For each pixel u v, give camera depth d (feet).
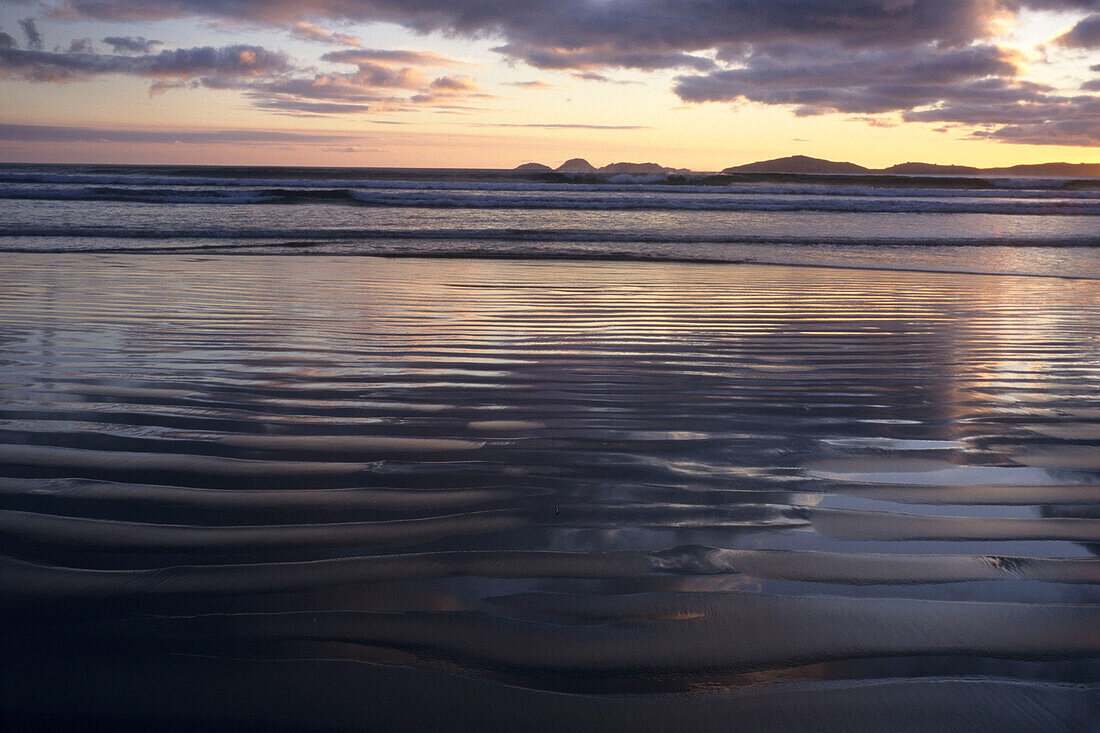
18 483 8.08
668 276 29.32
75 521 7.18
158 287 23.99
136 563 6.42
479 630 5.51
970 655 5.26
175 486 8.07
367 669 5.09
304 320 18.88
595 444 9.77
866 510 7.70
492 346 16.07
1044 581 6.25
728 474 8.73
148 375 13.12
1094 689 4.92
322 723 4.61
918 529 7.25
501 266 31.89
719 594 6.03
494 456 9.22
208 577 6.20
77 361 14.10
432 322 18.85
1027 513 7.63
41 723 4.63
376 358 14.79
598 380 13.26
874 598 5.98
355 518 7.34
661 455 9.36
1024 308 22.47
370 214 58.49
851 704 4.79
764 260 35.81
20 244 35.88
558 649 5.31
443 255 35.53
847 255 38.58
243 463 8.83
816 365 14.69
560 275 29.12
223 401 11.55
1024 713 4.71
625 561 6.56
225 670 5.08
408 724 4.60
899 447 9.78
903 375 13.94
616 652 5.27
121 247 35.91
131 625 5.56
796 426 10.69
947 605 5.88
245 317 19.15
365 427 10.35
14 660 5.18
